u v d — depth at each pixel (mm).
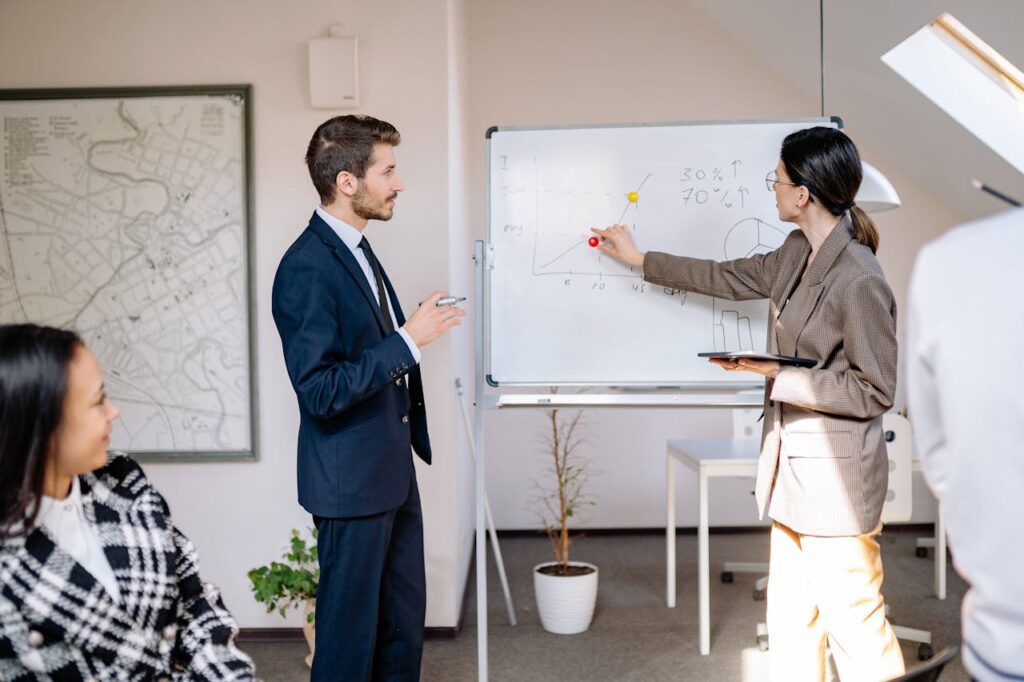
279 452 3422
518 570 4527
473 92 5141
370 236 3387
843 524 2168
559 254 2832
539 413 5184
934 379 1169
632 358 2811
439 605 3453
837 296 2152
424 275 3383
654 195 2822
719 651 3332
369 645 2373
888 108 4367
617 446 5207
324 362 2275
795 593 2336
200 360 3396
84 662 1260
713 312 2787
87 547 1307
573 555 4797
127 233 3379
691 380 2795
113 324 3391
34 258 3385
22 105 3369
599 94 5152
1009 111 3963
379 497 2352
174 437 3410
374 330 2420
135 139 3373
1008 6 3086
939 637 3457
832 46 4168
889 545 4848
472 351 4785
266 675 3098
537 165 2846
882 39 3805
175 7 3387
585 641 3457
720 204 2811
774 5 4215
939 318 1113
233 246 3377
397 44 3387
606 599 4020
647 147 2826
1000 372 1050
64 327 3383
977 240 1104
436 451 3410
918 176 4895
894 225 5059
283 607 3219
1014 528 1062
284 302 2328
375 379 2246
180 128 3371
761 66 5105
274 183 3391
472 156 5137
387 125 2469
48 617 1225
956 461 1099
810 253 2320
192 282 3387
